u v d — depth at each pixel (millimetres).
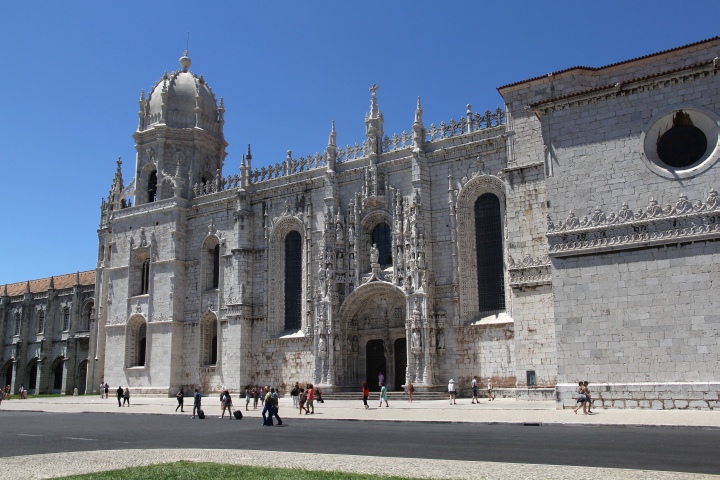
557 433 27172
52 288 108812
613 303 37094
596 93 39625
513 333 48719
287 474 17125
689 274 35156
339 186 61000
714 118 36094
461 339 51188
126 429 35219
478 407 41562
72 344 101812
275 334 62906
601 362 36906
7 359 112312
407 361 52656
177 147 74188
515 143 49094
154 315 69688
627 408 35656
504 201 51094
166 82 76688
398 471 17531
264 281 64125
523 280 46656
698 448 21406
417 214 53688
